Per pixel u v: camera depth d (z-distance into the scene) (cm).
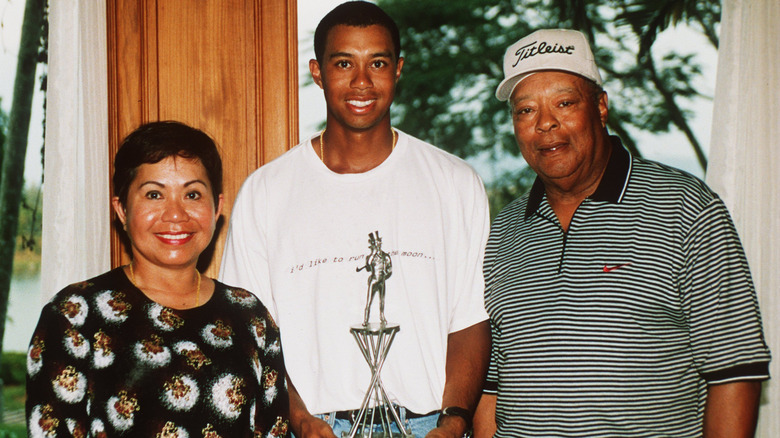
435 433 145
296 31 211
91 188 197
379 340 142
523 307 151
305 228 161
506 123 413
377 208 161
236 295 142
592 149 148
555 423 143
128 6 202
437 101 421
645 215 142
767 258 216
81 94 196
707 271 136
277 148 210
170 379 125
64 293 127
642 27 348
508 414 153
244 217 165
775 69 217
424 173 165
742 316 134
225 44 208
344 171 165
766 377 133
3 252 234
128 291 131
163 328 129
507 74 154
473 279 166
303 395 158
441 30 413
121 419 121
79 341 123
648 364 138
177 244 133
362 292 157
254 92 209
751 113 217
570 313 144
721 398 137
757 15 217
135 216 132
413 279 159
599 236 145
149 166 132
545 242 153
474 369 160
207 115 207
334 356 156
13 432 245
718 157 220
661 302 139
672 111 352
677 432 139
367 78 155
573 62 146
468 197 167
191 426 125
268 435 139
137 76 203
